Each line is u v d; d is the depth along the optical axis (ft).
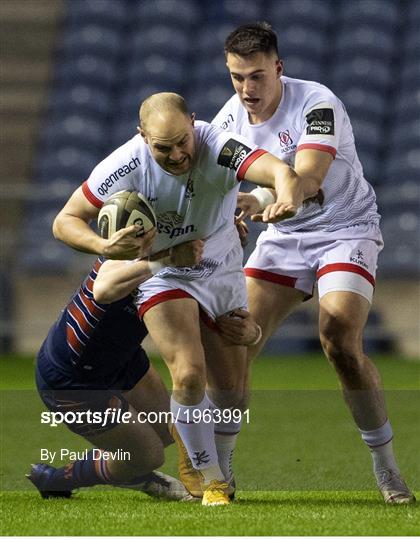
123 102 183.01
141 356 52.70
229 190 46.21
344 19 190.19
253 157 44.65
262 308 55.16
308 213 54.08
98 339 49.70
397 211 155.22
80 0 196.65
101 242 44.27
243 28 50.93
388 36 187.42
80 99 183.11
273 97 51.98
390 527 40.57
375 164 169.27
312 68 182.91
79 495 53.62
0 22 193.26
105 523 42.06
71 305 50.55
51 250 155.84
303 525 40.98
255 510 45.44
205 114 174.70
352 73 181.47
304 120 51.96
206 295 48.67
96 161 175.22
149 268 45.73
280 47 185.47
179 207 46.83
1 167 176.76
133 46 191.21
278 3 193.16
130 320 49.52
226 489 48.83
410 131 171.22
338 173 53.57
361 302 51.37
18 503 49.62
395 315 147.74
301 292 55.36
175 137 43.91
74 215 46.83
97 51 189.88
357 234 53.52
